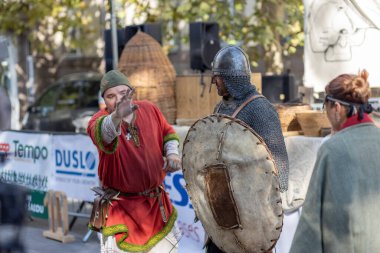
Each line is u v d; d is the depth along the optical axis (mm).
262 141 3572
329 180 2920
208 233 3941
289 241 5125
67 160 7656
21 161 8305
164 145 4504
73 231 7926
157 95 7270
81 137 7422
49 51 17094
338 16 6801
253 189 3598
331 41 6871
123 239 4289
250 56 11477
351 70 6750
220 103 4152
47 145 7910
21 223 3541
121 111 3865
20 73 17375
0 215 3496
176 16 11258
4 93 3359
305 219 2982
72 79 15242
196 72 8586
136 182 4285
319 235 2953
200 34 8266
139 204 4316
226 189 3693
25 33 16719
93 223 4363
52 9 13641
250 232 3660
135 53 7402
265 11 11102
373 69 6617
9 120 3355
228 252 3840
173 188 6438
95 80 14891
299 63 14922
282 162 3861
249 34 11102
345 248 2889
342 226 2887
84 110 14594
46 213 7980
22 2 13656
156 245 4391
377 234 2912
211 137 3760
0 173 3818
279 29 10633
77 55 20312
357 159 2912
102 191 4414
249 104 3895
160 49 7484
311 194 2975
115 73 4289
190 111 7211
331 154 2936
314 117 5438
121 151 4258
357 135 2973
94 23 16562
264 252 3686
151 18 11742
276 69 11242
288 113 5629
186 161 3945
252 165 3590
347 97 3012
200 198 3895
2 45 13273
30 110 15438
